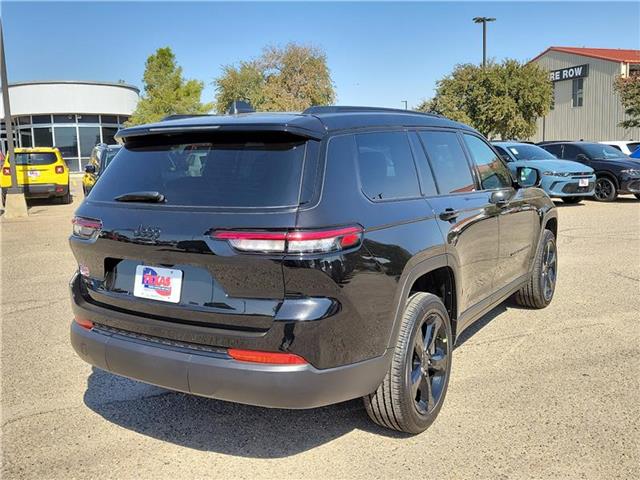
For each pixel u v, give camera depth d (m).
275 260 2.67
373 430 3.52
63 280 7.46
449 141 4.26
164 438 3.47
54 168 17.17
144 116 38.53
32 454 3.29
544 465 3.10
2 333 5.36
